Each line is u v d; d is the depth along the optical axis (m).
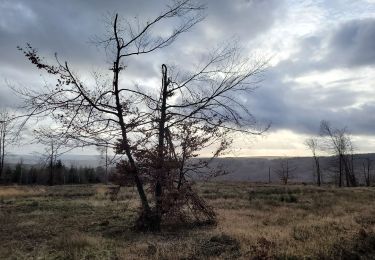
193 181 16.27
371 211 21.31
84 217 19.59
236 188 45.50
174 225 16.36
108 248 11.86
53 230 15.66
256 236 12.23
